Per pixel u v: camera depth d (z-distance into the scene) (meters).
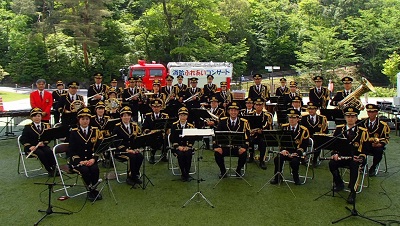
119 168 7.55
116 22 33.72
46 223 4.89
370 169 6.92
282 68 40.56
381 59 34.56
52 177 6.90
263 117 7.70
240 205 5.50
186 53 29.92
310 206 5.45
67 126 6.80
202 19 29.81
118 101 9.18
